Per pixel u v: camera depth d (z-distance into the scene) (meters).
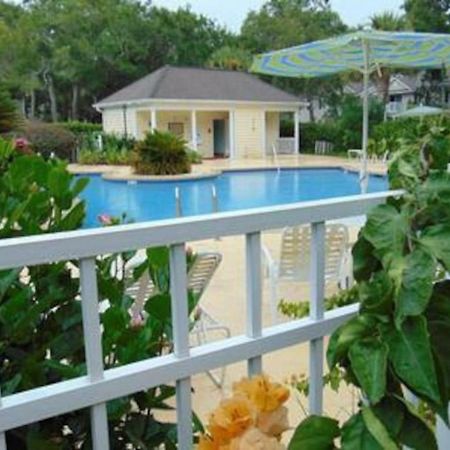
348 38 7.54
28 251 1.04
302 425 1.29
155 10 33.53
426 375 1.11
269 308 4.56
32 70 31.31
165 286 1.54
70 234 1.10
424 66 9.93
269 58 9.05
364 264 1.37
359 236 1.37
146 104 20.88
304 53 8.53
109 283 1.54
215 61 31.78
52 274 1.48
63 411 1.13
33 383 1.32
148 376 1.23
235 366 3.22
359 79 26.41
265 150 23.36
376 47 8.16
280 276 4.33
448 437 1.57
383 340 1.16
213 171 15.69
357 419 1.22
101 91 33.31
